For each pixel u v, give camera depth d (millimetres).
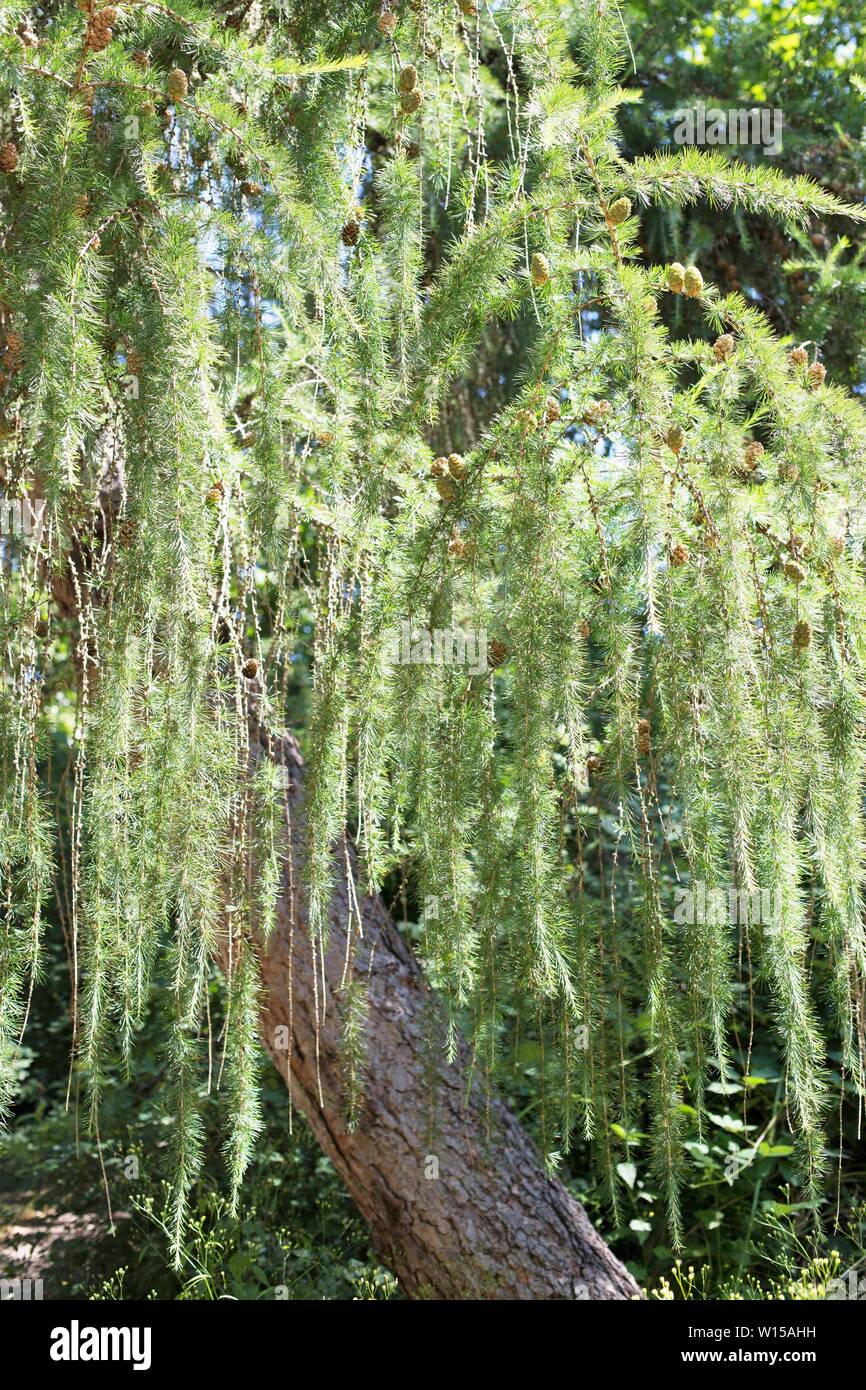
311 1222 3121
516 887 1274
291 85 1328
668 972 1249
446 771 1295
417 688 1261
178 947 1255
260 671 1436
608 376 1229
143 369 1191
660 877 1287
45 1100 4184
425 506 1384
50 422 1127
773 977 1236
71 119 1167
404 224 1354
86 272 1166
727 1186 2803
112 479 1680
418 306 1365
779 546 1210
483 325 1284
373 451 1306
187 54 1396
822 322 2562
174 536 1151
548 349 1213
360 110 1388
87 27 1146
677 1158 1276
